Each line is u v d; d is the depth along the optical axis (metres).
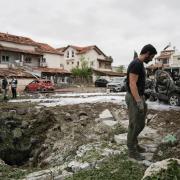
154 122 10.28
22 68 48.34
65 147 9.65
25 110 15.76
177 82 17.12
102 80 50.44
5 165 8.42
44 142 11.78
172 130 8.94
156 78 18.23
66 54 73.50
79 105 15.55
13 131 14.24
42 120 13.81
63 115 13.46
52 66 58.91
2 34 51.69
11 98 24.19
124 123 10.62
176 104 16.67
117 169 5.96
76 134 10.36
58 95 27.08
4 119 15.14
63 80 57.25
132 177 5.49
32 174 6.84
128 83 6.21
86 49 71.19
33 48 53.31
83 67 63.97
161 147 7.20
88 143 8.79
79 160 7.02
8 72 43.25
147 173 4.86
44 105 17.17
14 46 50.00
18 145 13.70
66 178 5.92
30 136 13.61
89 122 11.73
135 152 6.46
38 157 10.98
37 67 53.12
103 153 7.15
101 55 72.88
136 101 5.97
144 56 6.06
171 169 4.80
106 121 11.20
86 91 36.28
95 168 6.21
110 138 8.95
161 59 62.97
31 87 36.88
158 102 18.25
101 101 17.39
